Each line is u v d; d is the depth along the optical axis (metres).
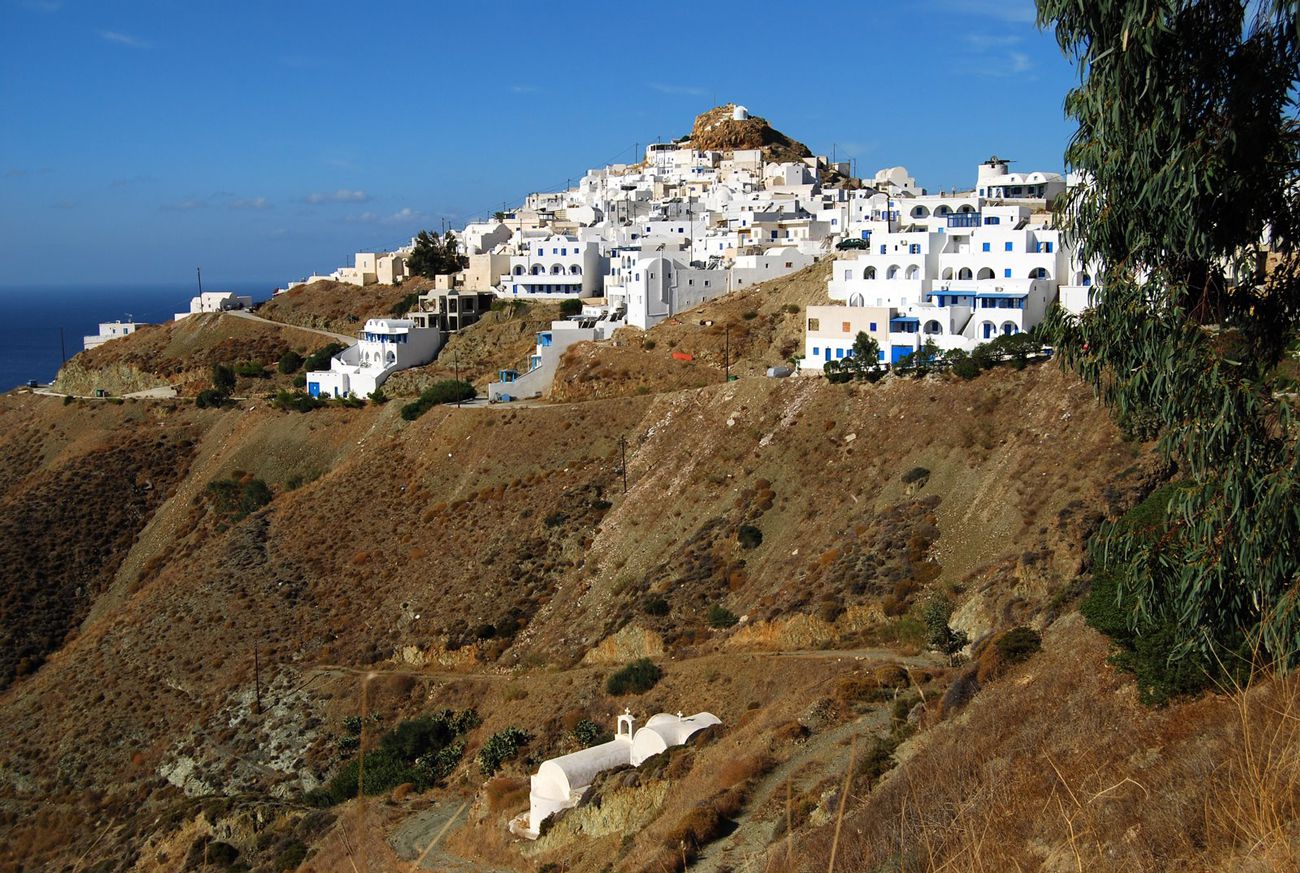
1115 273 26.28
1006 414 82.25
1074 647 42.94
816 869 30.98
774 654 68.88
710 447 97.94
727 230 167.12
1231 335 26.12
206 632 97.69
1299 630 23.48
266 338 168.62
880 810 33.78
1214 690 31.20
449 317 157.12
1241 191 24.58
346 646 91.88
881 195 183.88
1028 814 25.92
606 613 85.12
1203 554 25.56
